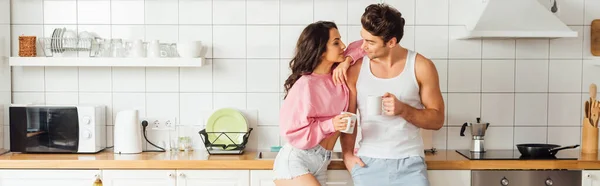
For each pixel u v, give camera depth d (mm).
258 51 3717
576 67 3727
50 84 3750
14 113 3529
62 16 3719
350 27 3689
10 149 3568
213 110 3740
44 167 3305
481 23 3395
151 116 3750
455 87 3727
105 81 3746
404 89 3014
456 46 3709
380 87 3037
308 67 3014
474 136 3605
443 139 3744
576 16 3717
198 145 3754
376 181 3010
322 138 2934
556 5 3604
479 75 3725
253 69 3723
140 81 3740
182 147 3680
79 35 3635
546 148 3365
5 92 3701
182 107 3746
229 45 3719
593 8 3711
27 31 3729
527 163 3244
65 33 3643
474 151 3600
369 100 2877
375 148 3047
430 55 3713
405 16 3699
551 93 3740
